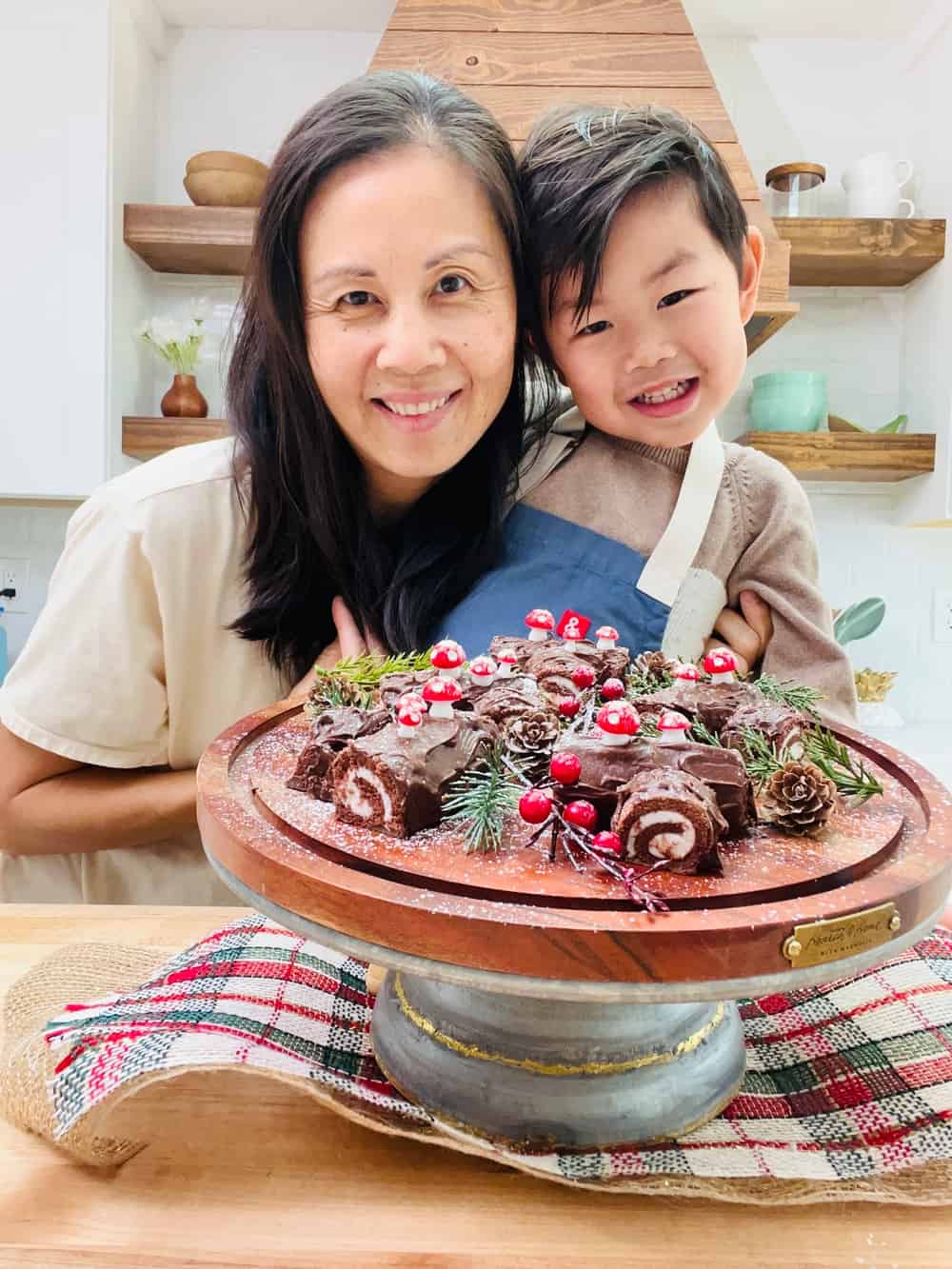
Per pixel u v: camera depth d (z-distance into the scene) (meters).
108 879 1.14
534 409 1.12
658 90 1.74
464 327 0.89
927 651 2.37
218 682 1.09
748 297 1.04
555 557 1.04
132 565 1.02
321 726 0.71
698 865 0.56
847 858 0.59
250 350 1.00
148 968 0.81
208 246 2.01
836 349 2.31
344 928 0.54
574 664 0.83
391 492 1.08
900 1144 0.60
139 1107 0.65
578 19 1.73
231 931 0.82
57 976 0.79
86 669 1.01
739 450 1.14
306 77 2.27
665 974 0.49
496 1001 0.63
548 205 0.91
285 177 0.86
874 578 2.35
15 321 1.96
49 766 1.06
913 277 2.22
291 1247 0.54
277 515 1.02
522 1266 0.53
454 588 1.08
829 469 2.07
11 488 1.99
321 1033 0.69
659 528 1.05
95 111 1.92
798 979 0.51
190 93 2.27
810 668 1.06
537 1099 0.61
